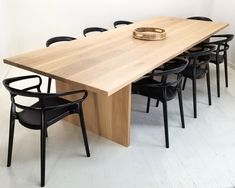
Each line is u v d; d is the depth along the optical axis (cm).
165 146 238
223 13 443
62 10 435
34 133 252
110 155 226
